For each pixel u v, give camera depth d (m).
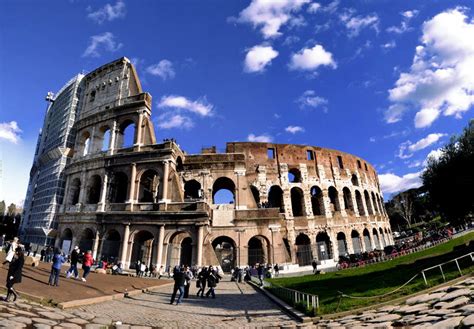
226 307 21.19
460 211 31.09
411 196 115.62
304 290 27.02
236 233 51.41
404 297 16.80
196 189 62.31
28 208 78.44
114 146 56.97
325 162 70.06
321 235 66.25
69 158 64.88
